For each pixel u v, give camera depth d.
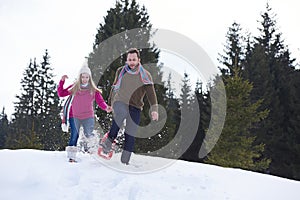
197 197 3.56
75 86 4.47
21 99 31.27
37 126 25.42
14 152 4.46
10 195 3.23
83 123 4.52
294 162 19.66
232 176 4.38
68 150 4.28
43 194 3.29
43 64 32.47
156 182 3.81
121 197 3.37
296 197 3.88
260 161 17.70
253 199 3.71
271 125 20.36
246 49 26.42
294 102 21.00
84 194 3.37
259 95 21.97
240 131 15.56
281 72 23.17
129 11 14.67
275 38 26.89
